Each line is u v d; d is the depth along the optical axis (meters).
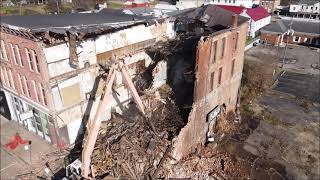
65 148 24.67
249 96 36.12
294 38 63.41
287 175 23.08
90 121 25.80
